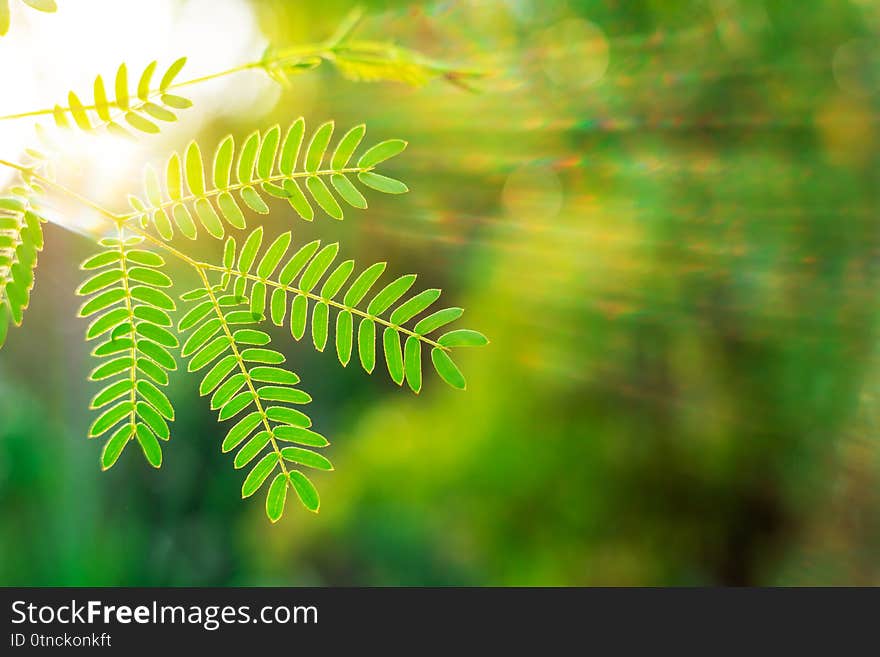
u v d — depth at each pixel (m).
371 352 0.39
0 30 0.38
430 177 1.31
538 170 1.26
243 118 1.09
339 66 0.45
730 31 1.11
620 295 1.29
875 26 1.08
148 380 0.39
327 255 0.39
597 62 1.15
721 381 1.29
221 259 0.40
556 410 1.52
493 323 1.48
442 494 1.70
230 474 2.34
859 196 1.10
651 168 1.18
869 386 1.15
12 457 2.04
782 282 1.16
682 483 1.45
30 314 1.95
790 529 1.36
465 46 1.07
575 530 1.55
